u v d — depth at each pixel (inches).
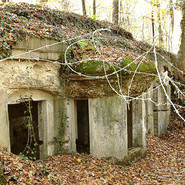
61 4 619.2
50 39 243.8
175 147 393.1
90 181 206.7
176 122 504.1
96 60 260.2
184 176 251.3
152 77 304.0
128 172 261.6
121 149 280.1
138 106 325.7
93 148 281.1
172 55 547.8
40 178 179.6
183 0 539.5
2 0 491.8
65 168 227.3
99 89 269.1
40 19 339.6
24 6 346.0
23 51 218.4
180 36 543.8
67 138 277.3
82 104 376.5
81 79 262.8
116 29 497.4
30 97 243.8
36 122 297.3
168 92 492.7
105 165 260.7
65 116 271.3
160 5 601.0
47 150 265.4
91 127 281.1
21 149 341.1
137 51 429.1
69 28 360.2
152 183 233.6
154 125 472.7
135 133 331.9
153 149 366.9
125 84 267.3
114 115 277.6
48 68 251.0
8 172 160.9
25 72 225.3
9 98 221.8
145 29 778.2
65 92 273.9
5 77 207.6
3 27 207.5
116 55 279.6
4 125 206.4
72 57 267.1
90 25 434.0
